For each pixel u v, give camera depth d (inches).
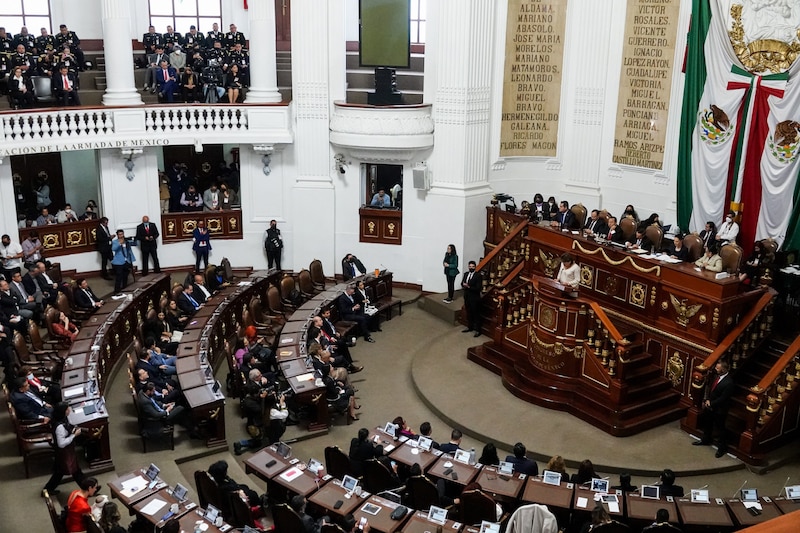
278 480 429.1
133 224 821.9
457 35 761.0
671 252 626.8
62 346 598.2
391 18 776.9
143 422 510.9
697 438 552.1
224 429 522.9
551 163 819.4
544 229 690.8
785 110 629.9
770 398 532.7
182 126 808.9
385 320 776.9
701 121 687.7
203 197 882.8
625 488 439.2
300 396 546.3
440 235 810.8
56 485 450.6
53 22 893.8
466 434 563.5
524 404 596.1
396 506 405.7
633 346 592.4
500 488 430.9
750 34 644.1
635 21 730.8
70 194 885.8
